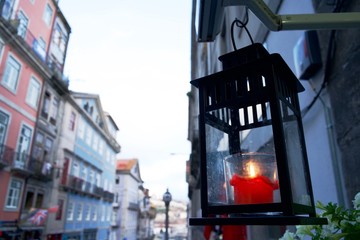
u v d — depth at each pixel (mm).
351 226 833
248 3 1040
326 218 851
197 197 13102
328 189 2170
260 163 910
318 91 2320
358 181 1765
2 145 14594
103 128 33094
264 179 881
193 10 1550
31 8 17500
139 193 53625
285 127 959
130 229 44625
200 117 1040
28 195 17500
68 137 22984
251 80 974
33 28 17828
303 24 1084
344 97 1937
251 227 4152
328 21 1081
